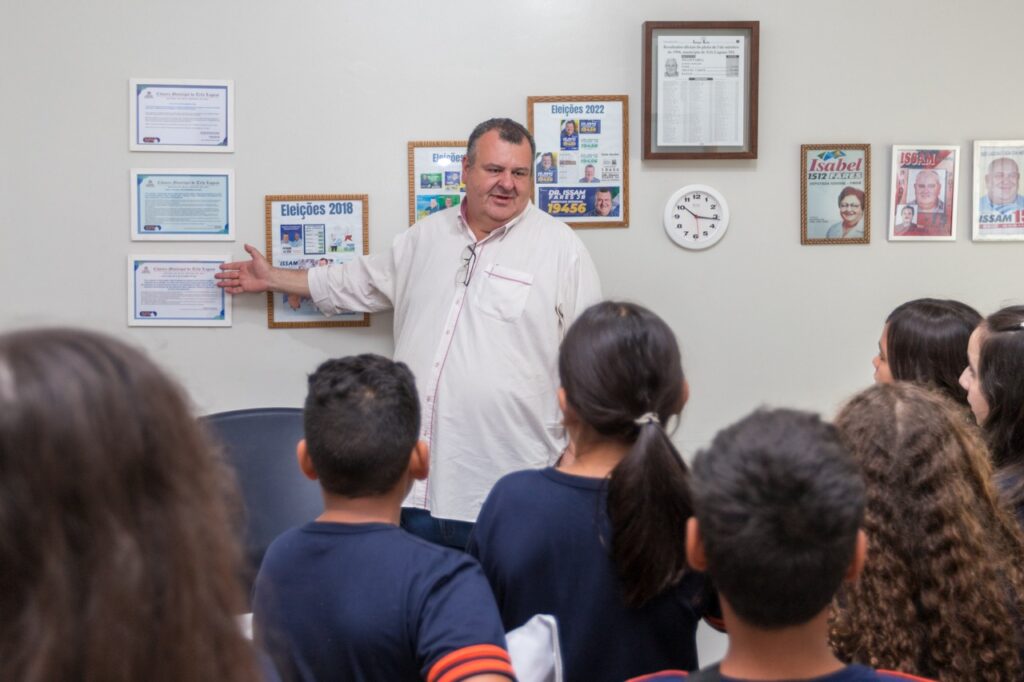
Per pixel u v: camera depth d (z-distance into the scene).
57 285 2.86
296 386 2.94
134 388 0.57
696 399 2.95
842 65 2.93
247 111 2.87
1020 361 1.63
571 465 1.43
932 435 1.25
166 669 0.55
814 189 2.94
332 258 2.90
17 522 0.51
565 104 2.89
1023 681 1.22
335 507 1.36
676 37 2.87
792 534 0.84
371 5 2.87
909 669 1.19
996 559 1.25
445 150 2.89
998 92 2.95
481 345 2.59
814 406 2.97
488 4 2.88
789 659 0.87
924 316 2.00
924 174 2.94
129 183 2.86
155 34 2.84
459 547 2.60
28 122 2.83
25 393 0.52
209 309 2.90
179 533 0.57
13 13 2.81
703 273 2.95
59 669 0.51
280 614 1.24
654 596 1.32
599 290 2.70
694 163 2.92
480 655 1.13
